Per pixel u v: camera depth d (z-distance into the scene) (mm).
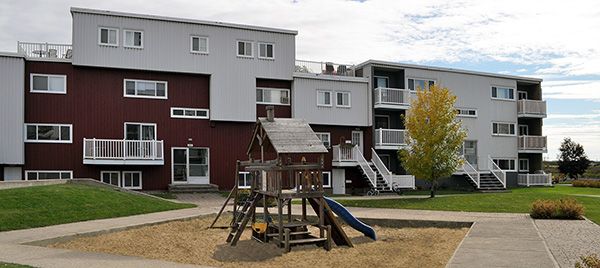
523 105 43188
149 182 30328
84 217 17719
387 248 14039
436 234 16203
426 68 38844
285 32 33844
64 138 28578
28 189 20406
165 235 15539
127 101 30016
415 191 35688
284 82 34344
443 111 27344
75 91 28891
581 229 15156
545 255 10742
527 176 42031
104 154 28703
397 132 36688
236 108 32219
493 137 42250
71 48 29812
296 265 11938
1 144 26828
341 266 11805
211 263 12023
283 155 14406
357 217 18812
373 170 35562
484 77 42000
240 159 32656
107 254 11367
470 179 37719
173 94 31156
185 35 31109
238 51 32469
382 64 36969
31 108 27984
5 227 15047
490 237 13352
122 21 29609
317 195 14539
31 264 10023
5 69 27109
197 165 31656
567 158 54812
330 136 35750
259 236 15117
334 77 35500
